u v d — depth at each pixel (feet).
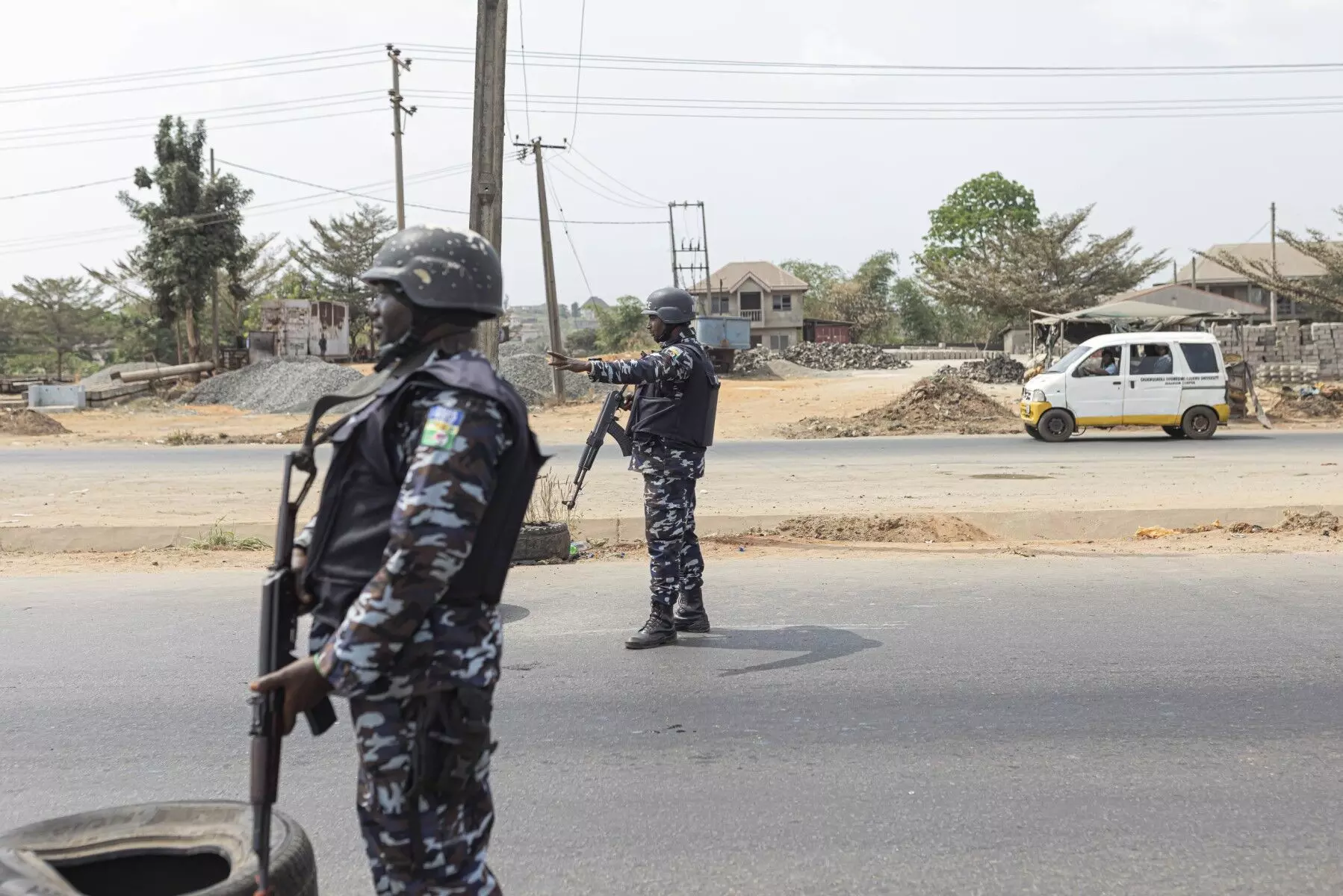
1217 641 21.40
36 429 88.84
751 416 94.58
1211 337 72.18
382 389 7.54
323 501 7.58
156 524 38.19
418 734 7.23
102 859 8.15
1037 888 11.53
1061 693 18.22
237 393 125.80
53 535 36.86
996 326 267.59
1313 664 19.77
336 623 7.43
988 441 73.67
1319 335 122.52
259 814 7.27
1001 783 14.38
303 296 266.36
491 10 32.27
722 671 19.62
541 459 7.84
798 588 26.81
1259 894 11.41
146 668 20.20
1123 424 72.08
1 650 21.50
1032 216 292.20
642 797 13.96
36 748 15.97
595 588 26.89
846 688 18.58
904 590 26.43
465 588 7.39
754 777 14.65
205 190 162.40
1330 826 13.05
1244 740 15.97
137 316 278.67
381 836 7.42
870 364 173.47
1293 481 49.06
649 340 273.54
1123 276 200.95
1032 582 27.27
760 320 267.80
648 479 21.36
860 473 54.39
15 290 281.33
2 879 7.43
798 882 11.67
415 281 7.53
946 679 19.01
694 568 21.94
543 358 118.01
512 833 12.90
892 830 12.94
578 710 17.47
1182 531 36.86
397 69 115.65
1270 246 235.81
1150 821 13.20
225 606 25.46
